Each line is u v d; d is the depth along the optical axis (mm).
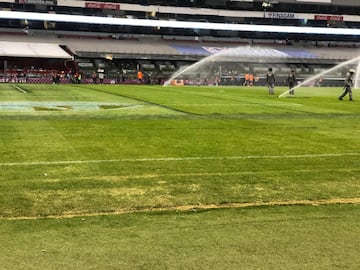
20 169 9164
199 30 80875
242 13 83438
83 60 67438
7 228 5953
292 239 5762
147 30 78625
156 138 13469
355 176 9195
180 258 5148
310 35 85500
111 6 77250
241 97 33188
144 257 5160
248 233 5938
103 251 5293
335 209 7031
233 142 12977
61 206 6922
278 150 11805
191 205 7125
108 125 16188
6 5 71938
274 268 4945
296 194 7836
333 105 26812
